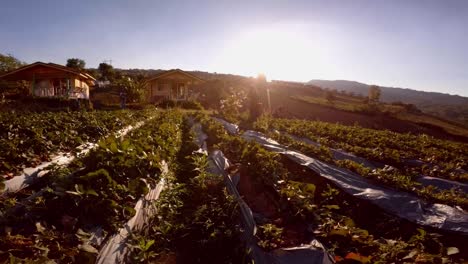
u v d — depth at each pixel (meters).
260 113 24.22
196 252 5.33
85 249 4.22
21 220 4.68
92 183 5.74
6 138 10.23
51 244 4.23
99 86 60.03
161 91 40.03
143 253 4.64
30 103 26.33
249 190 8.20
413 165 12.76
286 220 6.24
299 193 6.99
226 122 22.62
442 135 36.34
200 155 11.00
